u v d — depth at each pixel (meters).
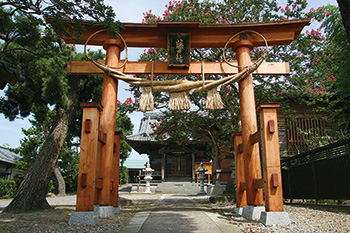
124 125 14.79
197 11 9.60
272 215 4.57
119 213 6.20
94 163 4.85
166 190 21.97
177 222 4.73
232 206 7.70
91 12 4.57
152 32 6.53
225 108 9.73
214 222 4.73
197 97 9.58
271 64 6.53
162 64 6.54
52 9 4.49
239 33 6.41
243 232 3.98
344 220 4.92
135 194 18.28
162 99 9.71
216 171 16.70
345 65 9.85
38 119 10.11
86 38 6.43
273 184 4.67
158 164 24.89
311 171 7.84
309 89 9.87
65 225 4.50
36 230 4.16
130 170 36.62
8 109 9.34
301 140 12.48
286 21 6.23
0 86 4.67
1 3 4.45
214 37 6.54
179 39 6.39
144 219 5.07
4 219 5.36
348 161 6.33
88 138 4.90
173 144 23.75
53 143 7.75
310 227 4.32
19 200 6.96
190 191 21.80
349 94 11.09
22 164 19.33
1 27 5.18
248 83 6.14
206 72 6.51
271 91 9.74
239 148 6.41
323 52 9.53
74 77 8.59
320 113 13.05
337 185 6.70
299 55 9.44
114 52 6.43
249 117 5.96
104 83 6.28
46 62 7.46
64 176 21.86
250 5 9.42
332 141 10.18
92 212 4.65
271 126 4.86
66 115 8.18
